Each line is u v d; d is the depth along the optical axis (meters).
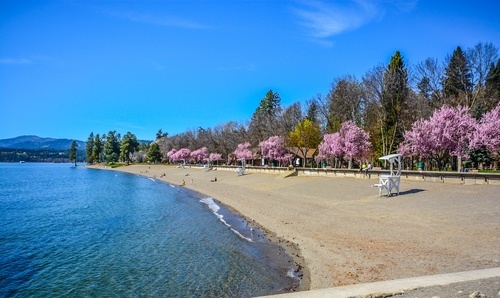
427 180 31.50
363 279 11.11
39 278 14.08
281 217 24.34
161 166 131.25
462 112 38.16
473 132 36.53
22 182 77.31
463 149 37.41
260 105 108.56
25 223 26.61
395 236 15.91
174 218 27.70
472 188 25.47
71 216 29.84
